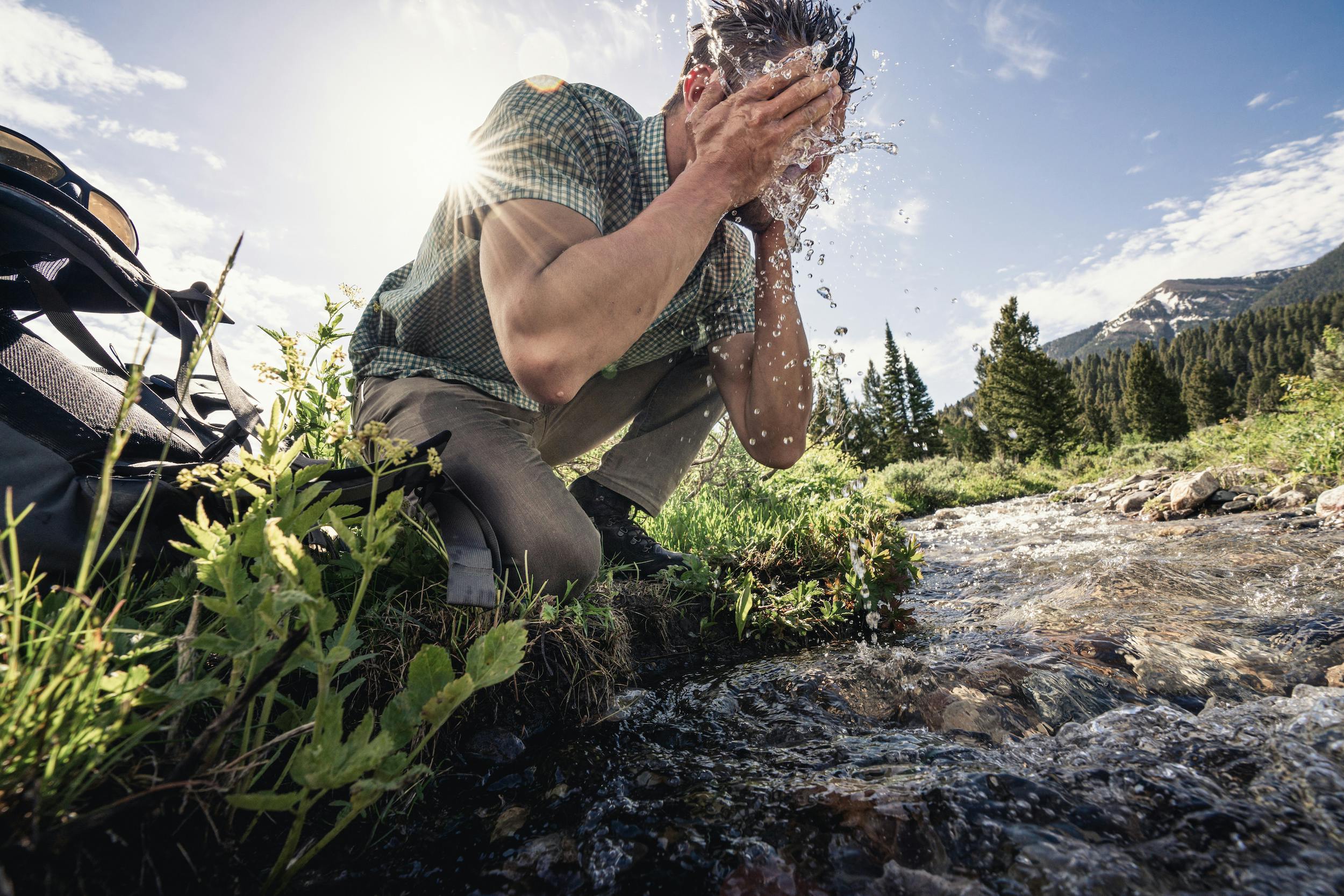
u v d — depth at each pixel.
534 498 1.47
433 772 1.10
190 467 1.12
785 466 2.11
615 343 1.15
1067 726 1.10
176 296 1.53
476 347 1.61
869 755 1.08
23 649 0.76
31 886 0.52
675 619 2.02
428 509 1.33
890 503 3.55
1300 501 4.83
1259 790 0.82
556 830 0.91
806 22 1.50
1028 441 38.88
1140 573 2.52
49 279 1.47
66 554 1.00
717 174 1.25
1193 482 5.62
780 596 2.15
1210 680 1.35
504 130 1.34
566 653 1.39
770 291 1.86
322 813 0.93
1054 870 0.70
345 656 0.69
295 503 0.81
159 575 1.10
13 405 1.04
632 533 2.17
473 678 0.76
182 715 0.75
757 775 1.02
